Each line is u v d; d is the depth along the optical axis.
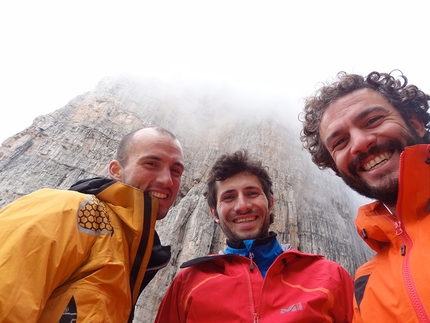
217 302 0.46
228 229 0.63
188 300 0.50
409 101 0.44
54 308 0.33
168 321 0.55
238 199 0.63
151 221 0.44
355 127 0.43
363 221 0.38
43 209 0.35
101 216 0.40
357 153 0.41
